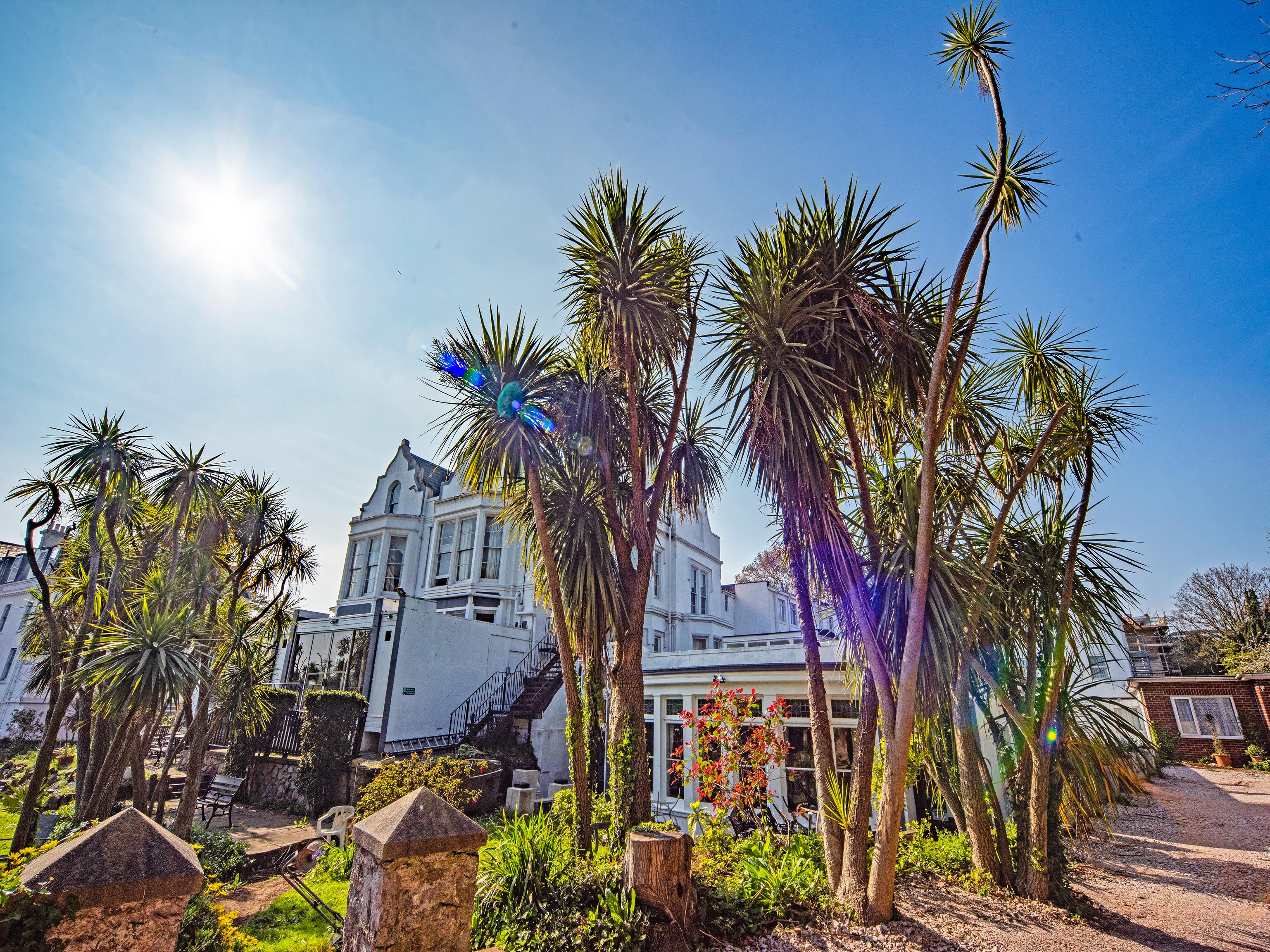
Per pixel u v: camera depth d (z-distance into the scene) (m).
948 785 7.14
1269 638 24.77
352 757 12.75
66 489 9.00
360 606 19.47
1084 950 4.66
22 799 11.22
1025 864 5.82
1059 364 6.40
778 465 5.70
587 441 7.46
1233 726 20.03
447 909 3.06
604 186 6.80
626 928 4.53
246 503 10.36
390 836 2.94
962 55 5.35
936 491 6.12
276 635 12.21
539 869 5.17
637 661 7.02
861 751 5.55
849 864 5.38
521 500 7.59
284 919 6.23
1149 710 21.41
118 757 8.20
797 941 4.76
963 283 5.26
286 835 10.22
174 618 8.33
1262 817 10.95
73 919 2.37
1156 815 11.33
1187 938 5.04
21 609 25.44
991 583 5.82
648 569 7.27
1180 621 31.88
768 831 6.97
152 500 9.14
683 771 10.36
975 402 6.81
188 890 2.69
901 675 5.02
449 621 15.78
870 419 6.14
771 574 29.44
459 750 12.98
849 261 5.77
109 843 2.59
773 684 10.37
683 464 8.62
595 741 7.86
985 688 6.58
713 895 5.25
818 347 5.85
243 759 14.09
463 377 6.43
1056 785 5.91
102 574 9.89
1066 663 6.04
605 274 6.61
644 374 7.94
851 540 5.73
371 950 2.79
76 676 7.68
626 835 6.29
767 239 6.07
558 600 6.46
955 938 4.83
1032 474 6.65
